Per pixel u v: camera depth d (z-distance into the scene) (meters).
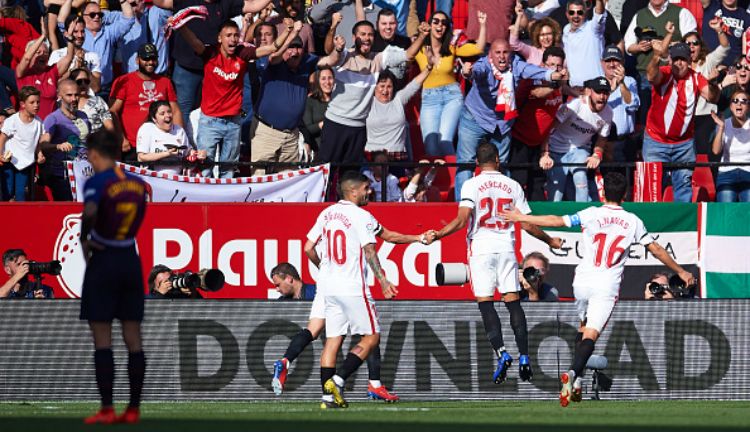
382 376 40.62
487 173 36.50
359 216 34.16
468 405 37.00
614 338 41.41
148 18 53.84
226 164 48.66
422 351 40.88
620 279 34.59
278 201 49.34
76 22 50.62
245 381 40.34
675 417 28.64
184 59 51.78
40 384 39.59
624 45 56.97
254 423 25.81
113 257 24.47
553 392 41.09
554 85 49.84
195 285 41.94
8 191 48.06
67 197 48.91
